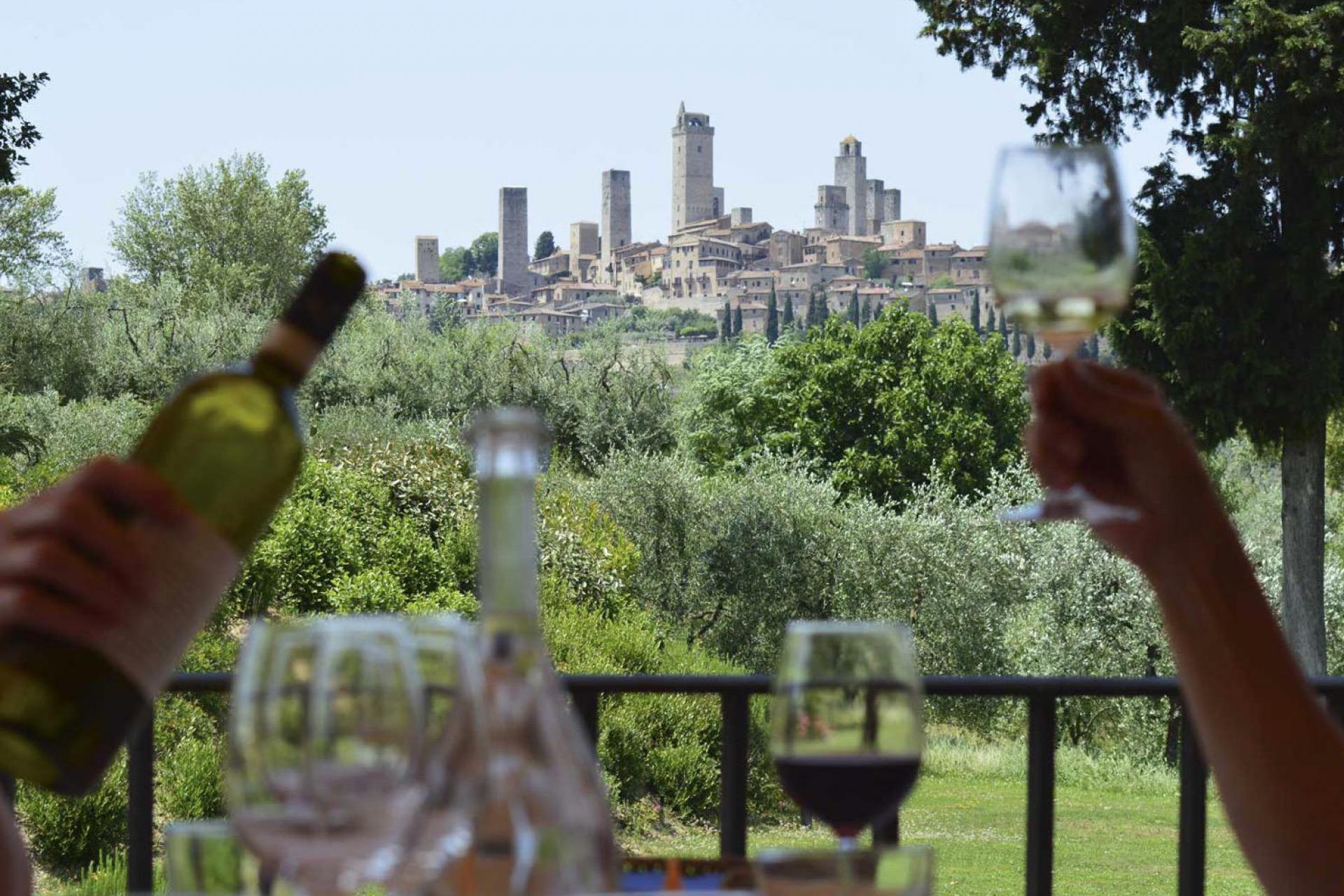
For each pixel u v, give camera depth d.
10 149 17.39
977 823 20.52
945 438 43.34
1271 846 1.50
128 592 1.02
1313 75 20.61
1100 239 1.79
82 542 1.01
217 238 58.25
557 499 22.44
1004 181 1.85
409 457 20.00
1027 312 1.84
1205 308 21.28
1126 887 16.98
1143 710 26.50
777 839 16.47
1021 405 44.69
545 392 38.62
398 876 1.00
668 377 40.34
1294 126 20.86
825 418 44.66
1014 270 1.82
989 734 28.34
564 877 1.01
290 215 59.75
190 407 1.25
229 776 1.00
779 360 46.28
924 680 2.58
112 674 1.03
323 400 38.19
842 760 1.55
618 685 2.57
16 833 1.21
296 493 18.06
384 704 0.98
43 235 53.38
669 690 2.55
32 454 20.36
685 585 28.20
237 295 55.41
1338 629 27.81
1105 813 22.59
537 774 1.02
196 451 1.24
